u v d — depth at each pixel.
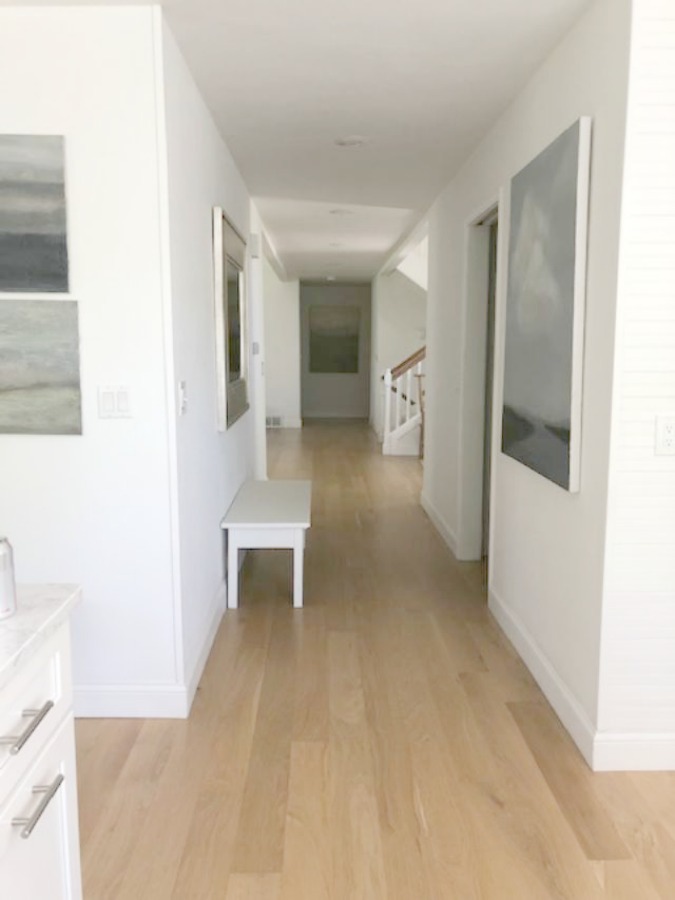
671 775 2.21
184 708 2.53
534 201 2.69
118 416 2.39
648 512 2.11
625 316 2.03
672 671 2.19
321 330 11.90
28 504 2.43
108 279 2.32
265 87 2.87
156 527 2.45
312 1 2.17
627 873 1.81
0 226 2.28
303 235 6.57
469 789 2.14
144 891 1.74
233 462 3.99
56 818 1.29
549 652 2.66
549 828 1.97
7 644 1.11
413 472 7.29
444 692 2.73
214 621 3.25
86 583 2.48
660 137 1.97
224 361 3.32
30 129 2.25
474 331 4.20
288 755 2.31
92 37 2.22
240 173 4.23
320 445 9.10
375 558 4.42
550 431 2.53
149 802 2.07
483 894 1.74
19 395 2.36
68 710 1.34
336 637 3.23
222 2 2.18
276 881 1.77
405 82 2.84
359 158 3.95
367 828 1.97
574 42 2.35
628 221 2.00
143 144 2.27
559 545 2.54
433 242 5.22
